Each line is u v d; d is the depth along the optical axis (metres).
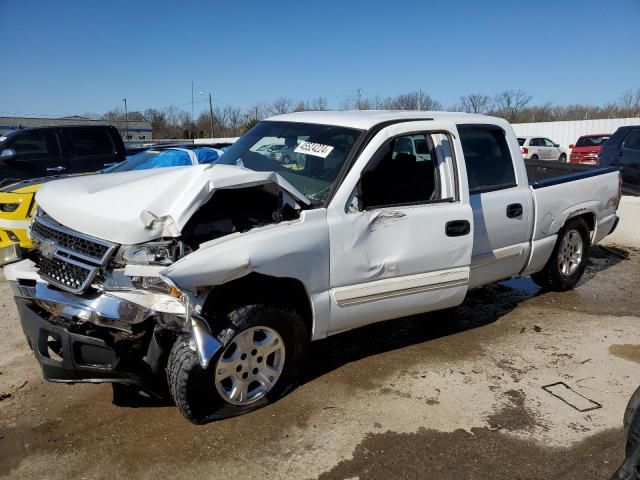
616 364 4.50
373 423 3.58
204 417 3.46
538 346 4.82
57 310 3.36
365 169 3.94
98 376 3.25
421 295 4.27
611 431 3.55
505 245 5.08
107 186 3.82
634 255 8.12
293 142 4.45
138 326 3.27
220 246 3.25
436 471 3.13
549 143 29.89
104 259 3.26
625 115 47.19
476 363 4.47
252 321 3.47
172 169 4.07
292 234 3.54
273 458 3.21
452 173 4.38
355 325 4.09
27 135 10.04
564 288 6.22
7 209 6.51
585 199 6.02
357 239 3.85
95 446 3.29
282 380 3.79
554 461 3.25
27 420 3.56
